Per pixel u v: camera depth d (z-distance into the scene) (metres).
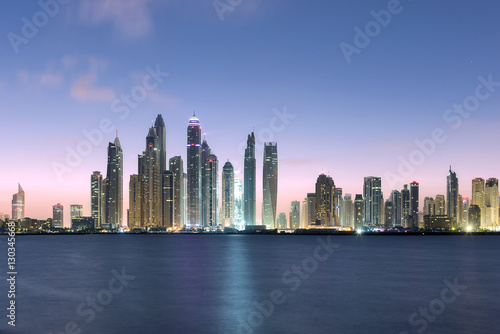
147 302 46.62
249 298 49.16
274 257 118.25
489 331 34.34
